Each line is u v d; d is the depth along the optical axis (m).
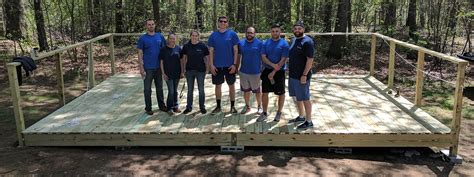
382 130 5.69
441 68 11.60
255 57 6.06
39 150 5.61
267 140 5.65
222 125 5.94
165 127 5.86
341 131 5.65
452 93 9.19
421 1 15.23
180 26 14.91
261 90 6.30
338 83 8.83
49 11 12.41
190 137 5.67
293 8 15.43
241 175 4.89
